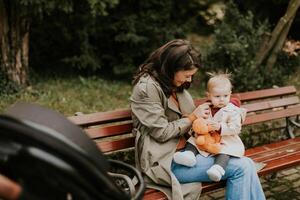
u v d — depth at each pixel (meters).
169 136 3.10
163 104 3.19
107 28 7.62
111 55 7.92
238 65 7.28
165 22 7.85
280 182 4.41
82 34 7.43
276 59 7.65
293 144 4.06
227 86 3.18
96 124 3.27
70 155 1.54
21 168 1.53
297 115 4.55
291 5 6.87
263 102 4.30
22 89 6.55
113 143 3.31
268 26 7.86
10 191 1.51
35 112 1.71
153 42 7.73
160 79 3.13
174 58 3.05
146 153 3.10
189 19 8.58
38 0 5.79
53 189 1.56
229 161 3.11
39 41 7.85
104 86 7.16
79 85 7.16
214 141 3.14
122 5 7.66
